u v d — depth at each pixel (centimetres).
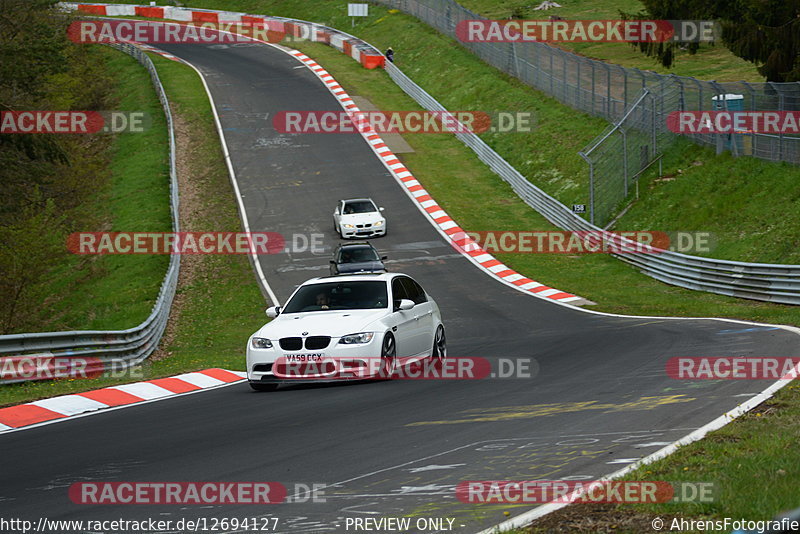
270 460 2888
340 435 3256
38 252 10381
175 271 11762
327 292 5100
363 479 2566
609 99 17288
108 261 13275
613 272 11988
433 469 2639
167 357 8162
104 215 15950
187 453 3070
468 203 15950
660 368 4550
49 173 13800
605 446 2794
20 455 3189
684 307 9294
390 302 4944
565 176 16488
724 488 2066
